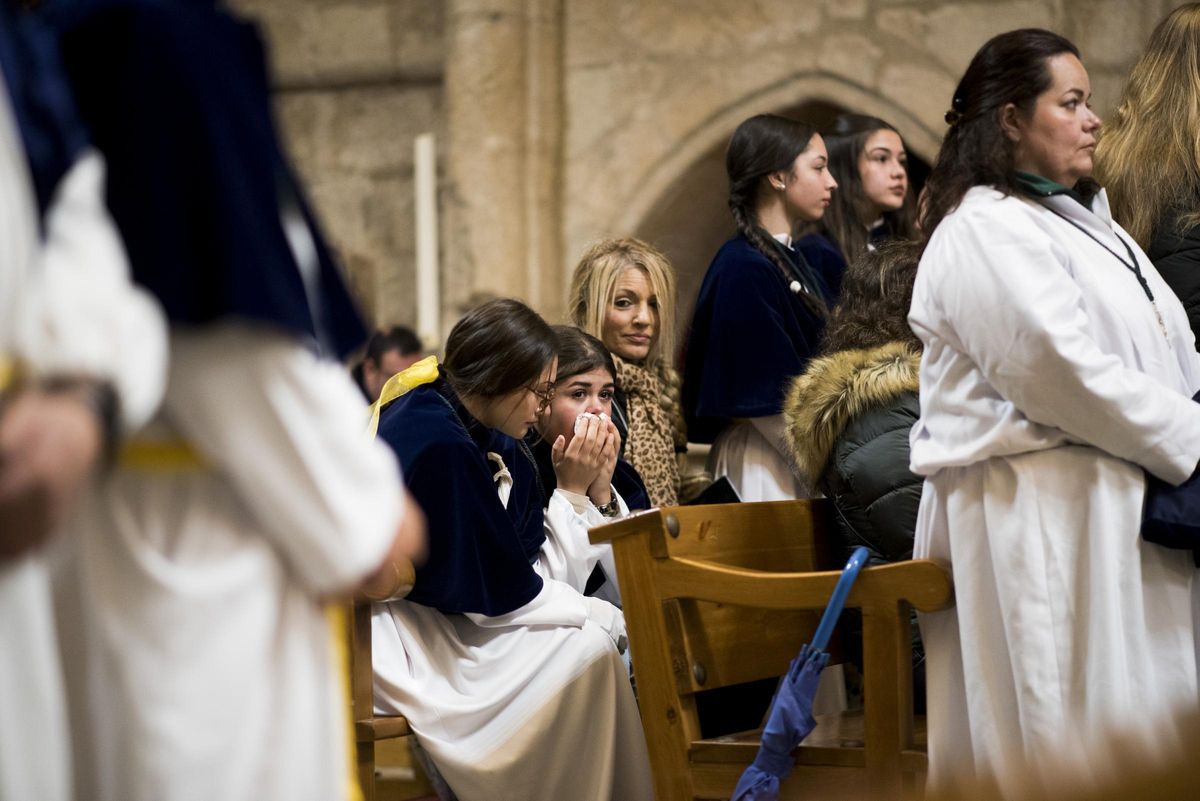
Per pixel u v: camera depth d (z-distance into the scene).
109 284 1.26
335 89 8.46
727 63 7.25
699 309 4.36
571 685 3.28
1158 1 6.52
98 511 1.37
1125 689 2.60
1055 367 2.59
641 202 7.36
